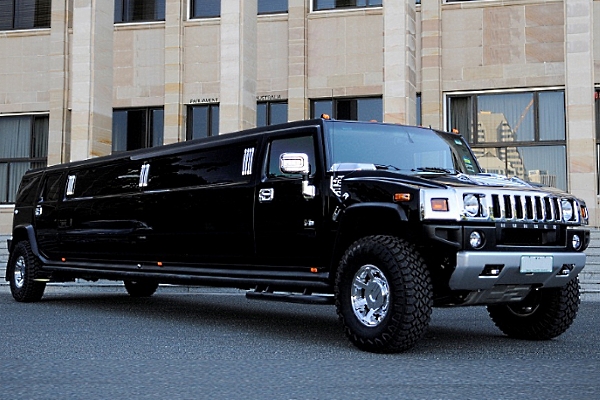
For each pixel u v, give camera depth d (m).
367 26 19.27
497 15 18.39
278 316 9.16
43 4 21.94
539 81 18.00
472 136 18.62
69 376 5.14
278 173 7.15
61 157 21.14
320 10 19.70
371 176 6.38
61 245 10.48
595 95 17.62
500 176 7.00
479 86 18.42
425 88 18.67
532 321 6.89
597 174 17.52
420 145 7.35
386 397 4.45
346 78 19.33
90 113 17.58
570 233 6.46
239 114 16.36
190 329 7.81
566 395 4.49
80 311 9.75
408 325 5.79
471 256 5.79
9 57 21.97
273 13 19.98
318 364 5.58
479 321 8.52
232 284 7.54
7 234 20.44
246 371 5.30
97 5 17.80
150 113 21.00
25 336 7.26
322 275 6.67
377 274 6.05
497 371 5.29
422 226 5.82
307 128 7.00
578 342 6.83
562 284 6.54
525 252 6.07
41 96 21.67
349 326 6.18
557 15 17.97
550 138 18.12
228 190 7.62
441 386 4.76
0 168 22.19
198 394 4.54
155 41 20.77
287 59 19.77
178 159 8.48
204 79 20.20
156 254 8.65
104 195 9.67
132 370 5.37
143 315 9.25
